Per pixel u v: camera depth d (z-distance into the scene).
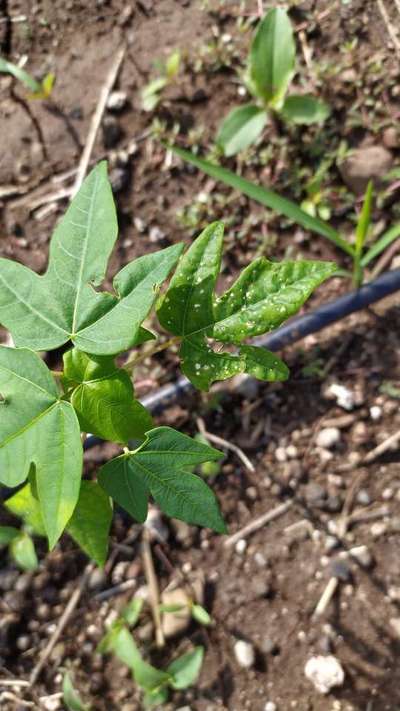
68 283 0.46
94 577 0.71
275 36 0.71
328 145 0.76
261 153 0.76
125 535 0.71
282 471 0.71
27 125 0.79
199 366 0.47
